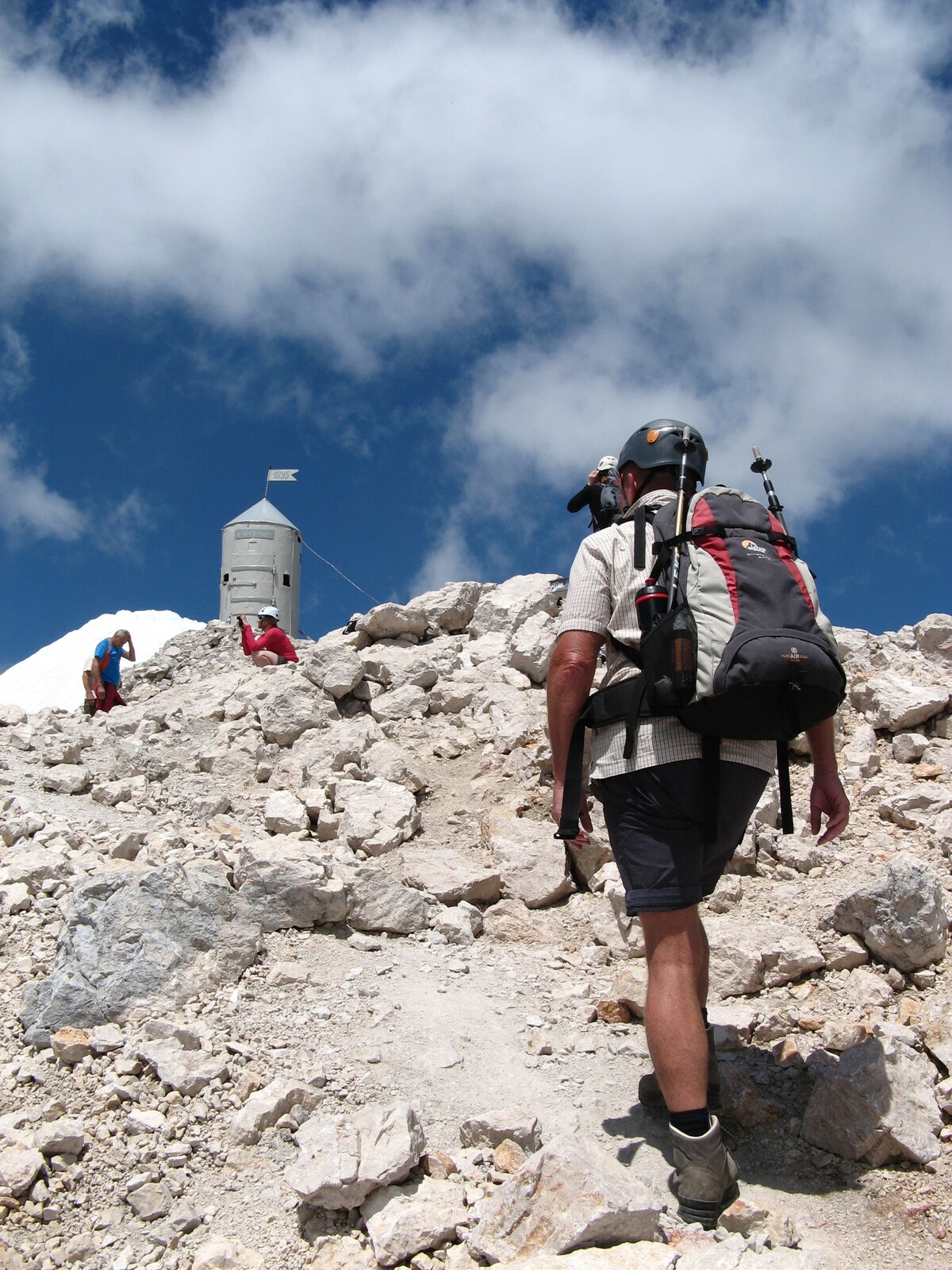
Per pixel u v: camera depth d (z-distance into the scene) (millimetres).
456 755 6250
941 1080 3277
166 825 5223
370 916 4367
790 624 2770
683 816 2875
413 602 8484
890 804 5023
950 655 6742
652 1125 3168
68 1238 2768
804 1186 2938
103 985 3689
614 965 4199
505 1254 2562
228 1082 3346
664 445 3266
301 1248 2725
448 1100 3279
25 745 6863
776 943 3951
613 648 3143
